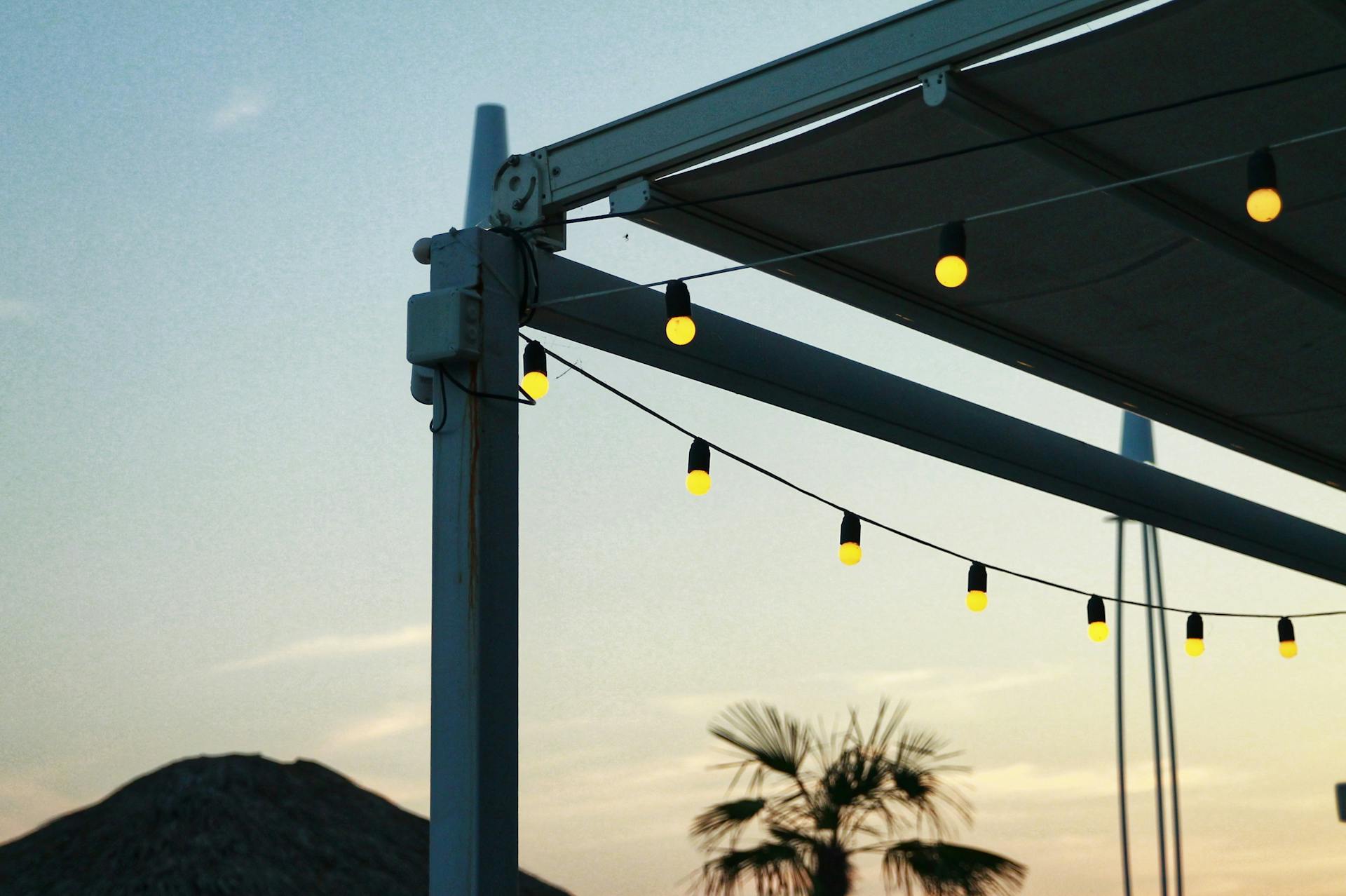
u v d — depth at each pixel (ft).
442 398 16.11
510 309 16.53
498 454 15.98
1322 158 16.72
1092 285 20.34
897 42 14.56
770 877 27.76
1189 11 13.61
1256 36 14.08
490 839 14.98
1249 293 20.79
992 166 16.84
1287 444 27.99
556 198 16.85
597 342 17.88
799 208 17.72
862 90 14.74
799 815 28.27
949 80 14.32
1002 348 22.20
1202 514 27.81
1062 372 23.30
